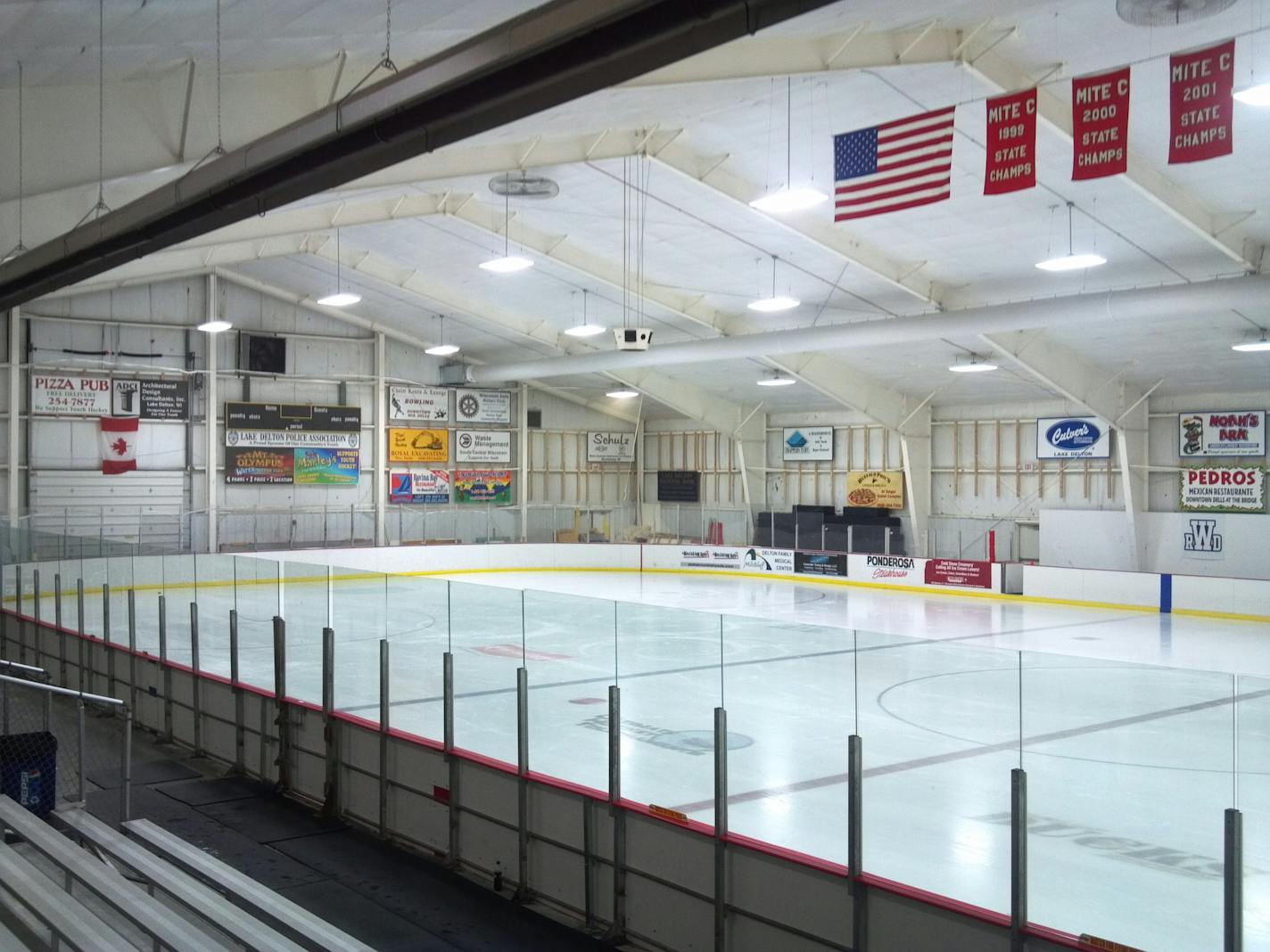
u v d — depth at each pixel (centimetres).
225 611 1350
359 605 1113
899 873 680
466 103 786
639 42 657
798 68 1480
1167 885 566
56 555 2078
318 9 1102
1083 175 1153
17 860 767
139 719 1503
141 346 3412
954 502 3584
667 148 1908
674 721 835
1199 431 2973
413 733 1037
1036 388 3192
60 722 1505
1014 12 1388
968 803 654
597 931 830
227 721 1305
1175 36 1385
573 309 3228
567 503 4434
